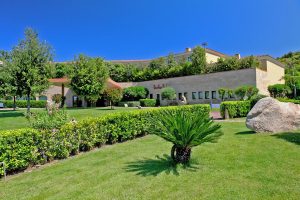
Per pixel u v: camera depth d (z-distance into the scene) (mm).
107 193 4926
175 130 6047
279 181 5008
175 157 6695
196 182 5215
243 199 4340
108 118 9844
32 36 21375
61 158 8031
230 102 18062
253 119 10648
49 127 8008
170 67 46906
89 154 8391
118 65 54375
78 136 8516
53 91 42062
